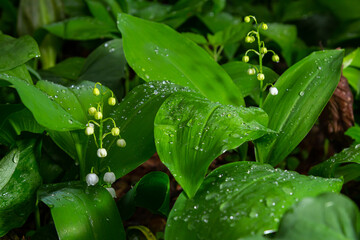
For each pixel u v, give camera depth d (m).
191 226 0.62
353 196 0.78
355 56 0.82
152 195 0.69
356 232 0.57
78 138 0.69
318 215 0.57
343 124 0.78
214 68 0.74
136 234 0.72
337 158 0.68
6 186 0.69
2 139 0.71
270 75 0.77
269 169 0.65
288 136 0.70
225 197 0.63
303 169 0.83
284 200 0.62
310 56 0.73
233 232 0.60
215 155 0.63
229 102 0.72
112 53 0.81
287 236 0.56
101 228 0.65
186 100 0.67
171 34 0.75
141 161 0.68
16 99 0.75
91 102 0.72
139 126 0.69
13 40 0.75
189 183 0.63
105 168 0.69
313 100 0.71
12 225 0.68
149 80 0.72
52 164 0.75
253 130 0.65
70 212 0.64
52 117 0.64
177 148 0.65
